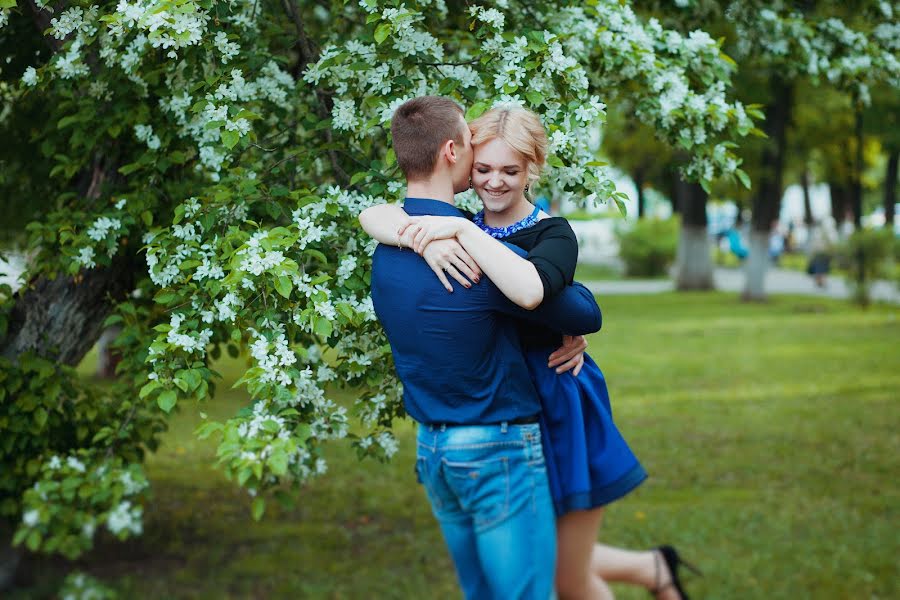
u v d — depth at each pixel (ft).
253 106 12.35
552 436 8.80
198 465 23.62
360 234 10.67
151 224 12.25
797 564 15.70
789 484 20.89
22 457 13.44
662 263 93.61
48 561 15.48
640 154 79.87
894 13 17.08
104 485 8.87
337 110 11.32
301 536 18.21
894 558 15.90
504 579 8.18
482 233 8.02
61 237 12.39
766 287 79.36
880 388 32.32
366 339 10.69
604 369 37.35
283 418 9.28
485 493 8.16
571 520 9.09
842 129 63.87
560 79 11.10
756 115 13.25
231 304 9.97
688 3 16.19
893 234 59.57
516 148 8.46
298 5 13.24
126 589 14.82
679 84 12.64
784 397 31.09
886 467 22.11
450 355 8.07
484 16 11.26
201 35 10.66
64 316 14.05
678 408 29.53
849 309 59.21
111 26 10.77
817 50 16.62
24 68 14.34
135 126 12.35
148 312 12.95
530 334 8.80
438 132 8.38
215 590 15.12
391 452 11.10
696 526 17.81
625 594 14.70
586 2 13.07
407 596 14.85
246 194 10.94
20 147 15.70
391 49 11.05
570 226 8.70
